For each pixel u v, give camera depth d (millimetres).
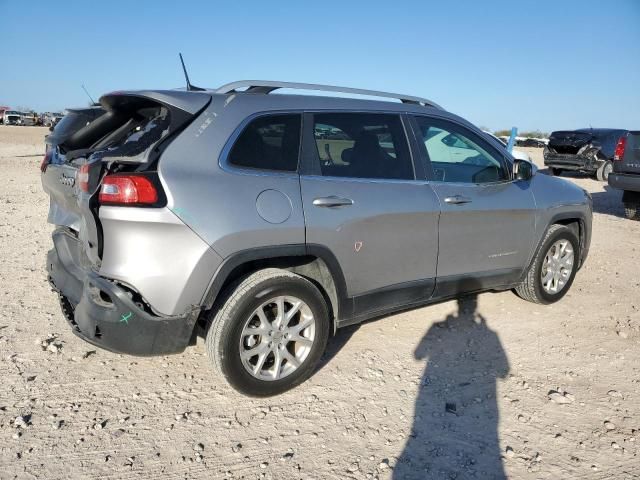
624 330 4602
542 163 23906
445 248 4051
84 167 3070
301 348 3428
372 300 3729
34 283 5203
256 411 3207
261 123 3283
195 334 3645
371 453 2857
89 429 2959
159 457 2764
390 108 3920
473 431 3084
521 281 4852
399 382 3600
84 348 3891
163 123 3152
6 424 2963
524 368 3859
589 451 2934
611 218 10367
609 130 17281
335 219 3371
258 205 3098
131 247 2844
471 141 4410
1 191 11211
